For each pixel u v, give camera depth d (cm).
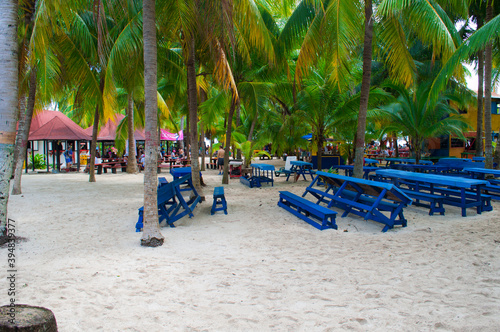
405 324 251
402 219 554
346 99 1066
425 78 1336
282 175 1564
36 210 735
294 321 259
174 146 3659
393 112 1158
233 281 340
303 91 1076
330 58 729
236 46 874
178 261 402
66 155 1983
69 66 1002
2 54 461
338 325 251
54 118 1850
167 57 1094
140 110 1750
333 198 649
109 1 546
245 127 1869
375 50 1145
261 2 991
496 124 1989
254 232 539
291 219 630
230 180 1363
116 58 751
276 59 971
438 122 1083
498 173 749
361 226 568
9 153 476
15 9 474
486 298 290
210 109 1066
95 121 1327
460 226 546
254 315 269
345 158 1673
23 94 1078
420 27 723
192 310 279
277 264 390
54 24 571
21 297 298
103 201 859
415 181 818
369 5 733
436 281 330
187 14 615
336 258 408
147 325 254
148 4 468
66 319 261
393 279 338
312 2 780
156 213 477
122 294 309
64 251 441
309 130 1622
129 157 1758
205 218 647
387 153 2464
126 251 443
